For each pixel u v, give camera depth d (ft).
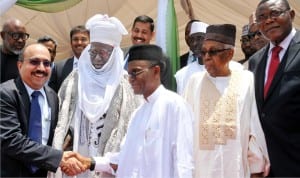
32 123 11.09
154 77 10.27
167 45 15.12
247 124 10.76
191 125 10.18
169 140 10.08
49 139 11.41
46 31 25.89
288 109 10.47
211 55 10.82
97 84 12.14
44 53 11.14
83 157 11.23
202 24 14.69
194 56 15.11
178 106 10.15
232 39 10.84
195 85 11.32
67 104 12.05
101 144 11.64
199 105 11.04
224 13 26.04
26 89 11.17
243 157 10.68
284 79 10.64
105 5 25.30
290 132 10.51
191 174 9.93
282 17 10.85
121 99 12.04
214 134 10.71
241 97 10.82
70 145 11.93
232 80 11.03
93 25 12.36
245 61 15.28
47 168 10.91
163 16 15.34
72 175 11.11
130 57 10.30
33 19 25.21
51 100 11.58
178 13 26.22
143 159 10.08
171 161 10.06
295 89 10.46
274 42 11.11
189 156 10.00
